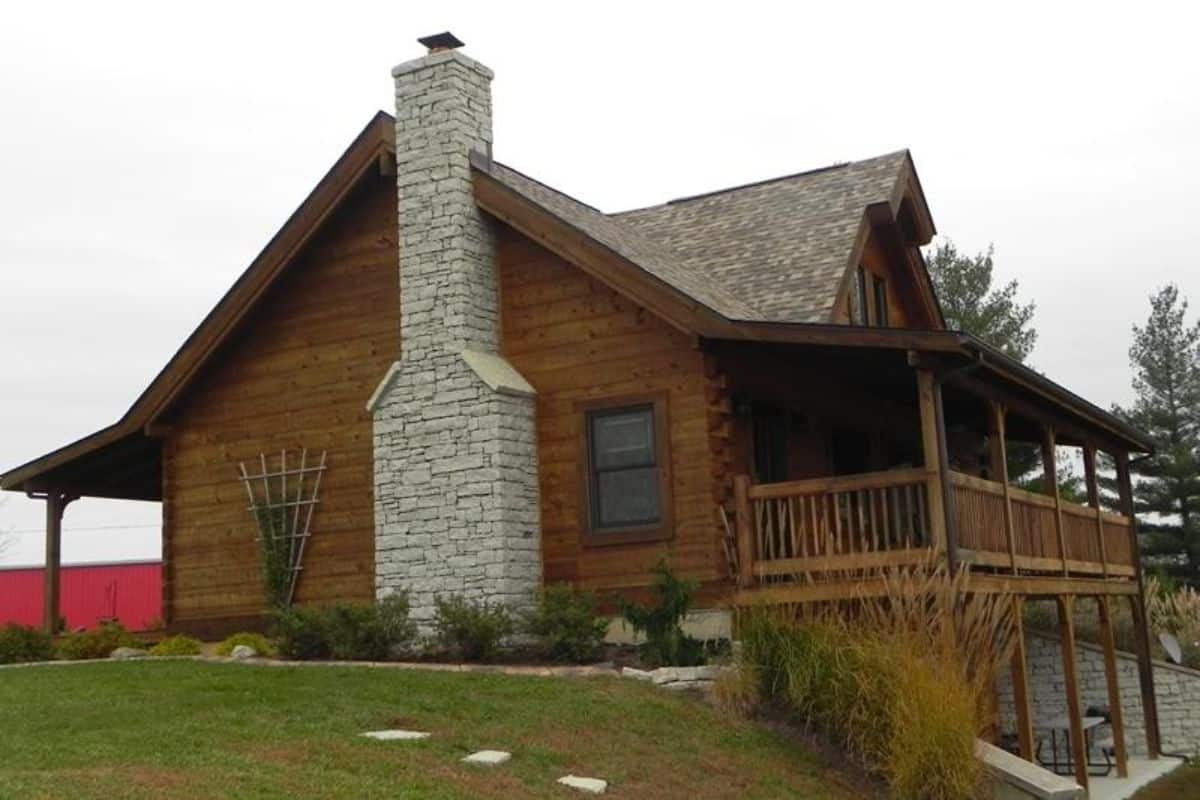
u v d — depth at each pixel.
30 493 20.75
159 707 12.39
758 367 17.45
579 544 17.06
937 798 12.48
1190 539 42.06
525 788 10.51
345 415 18.89
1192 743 22.67
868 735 13.02
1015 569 16.12
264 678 14.26
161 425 20.11
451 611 15.96
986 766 13.01
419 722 12.12
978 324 35.97
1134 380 45.47
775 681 13.79
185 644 18.12
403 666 15.19
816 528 15.07
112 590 37.50
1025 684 15.60
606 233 19.09
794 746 13.27
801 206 21.91
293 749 10.75
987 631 13.82
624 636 16.58
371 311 18.88
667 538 16.52
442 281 17.52
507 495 16.81
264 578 18.91
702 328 16.03
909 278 22.88
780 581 15.48
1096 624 24.33
